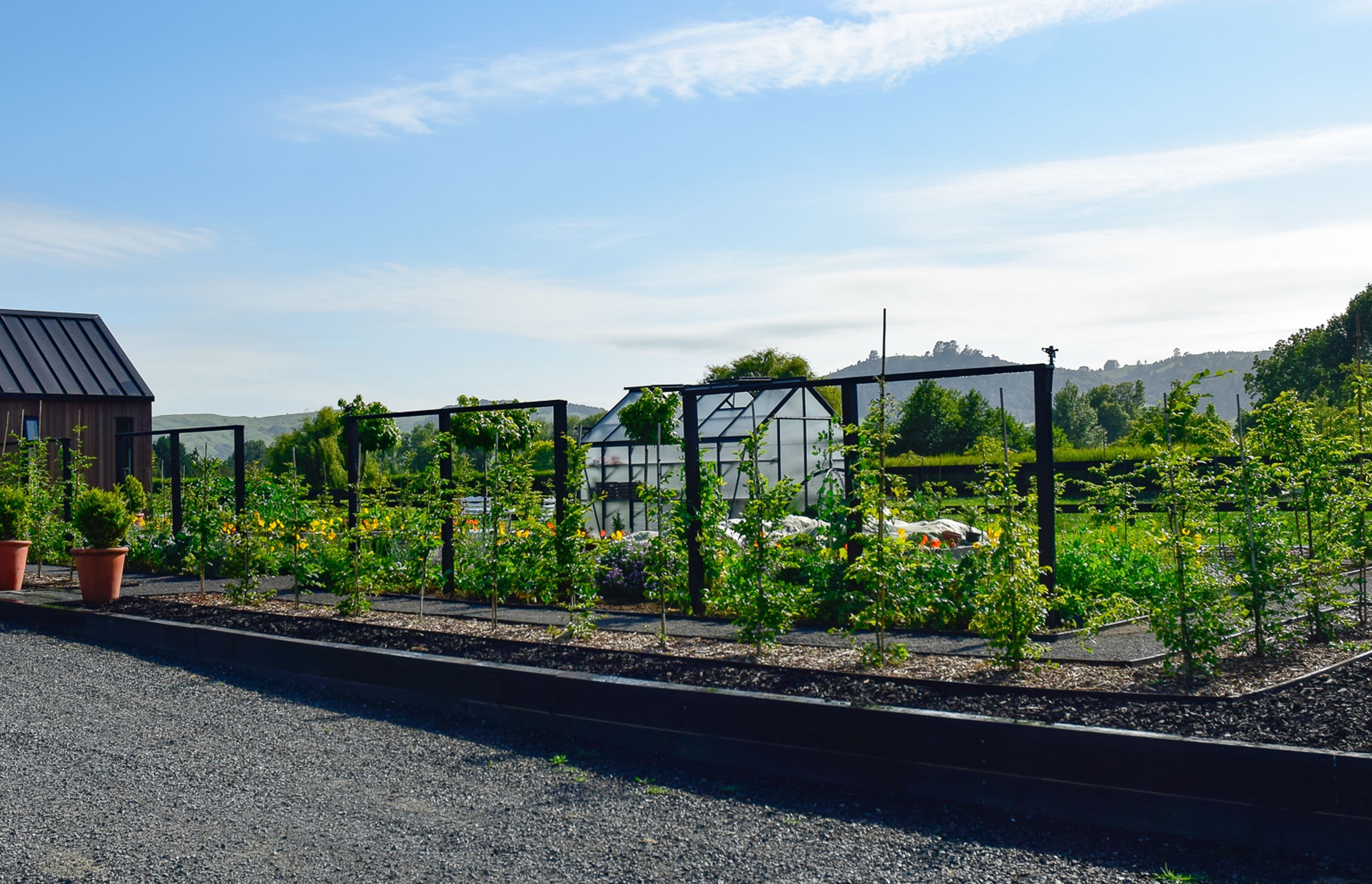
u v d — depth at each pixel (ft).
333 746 18.97
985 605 20.27
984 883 12.11
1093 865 12.64
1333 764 12.62
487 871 12.68
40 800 15.71
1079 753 14.21
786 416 57.31
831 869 12.62
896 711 15.75
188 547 44.52
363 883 12.34
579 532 26.84
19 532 43.96
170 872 12.71
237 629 28.37
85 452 85.05
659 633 25.03
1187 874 12.29
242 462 42.65
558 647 23.54
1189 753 13.47
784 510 22.71
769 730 16.99
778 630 22.68
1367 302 161.48
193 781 16.69
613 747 18.71
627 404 62.49
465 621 28.91
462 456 34.42
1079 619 24.91
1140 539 36.83
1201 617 18.39
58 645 31.04
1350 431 29.89
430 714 21.67
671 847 13.44
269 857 13.20
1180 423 22.27
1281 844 12.89
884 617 21.24
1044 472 24.08
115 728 20.45
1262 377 183.73
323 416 114.52
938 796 15.33
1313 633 21.66
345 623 28.50
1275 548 19.67
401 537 36.09
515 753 18.37
